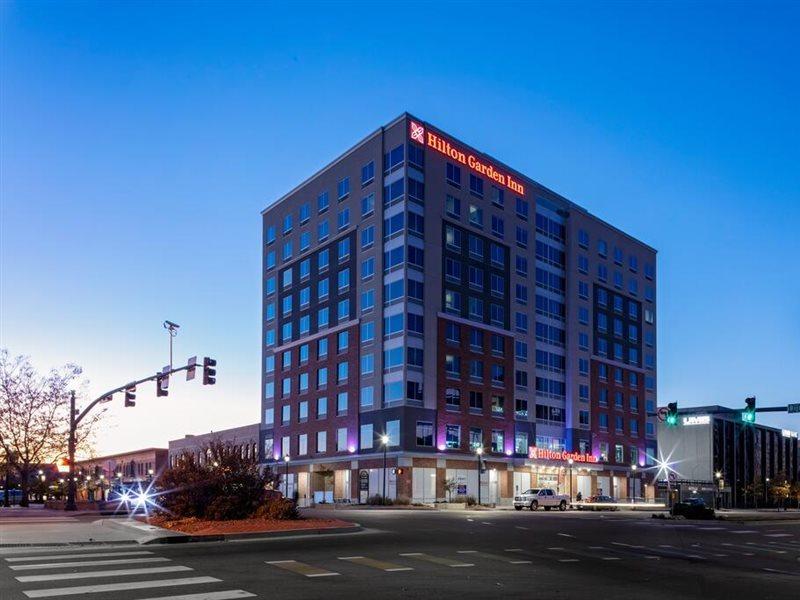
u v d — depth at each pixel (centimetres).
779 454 13512
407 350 7038
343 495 7575
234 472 2925
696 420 3603
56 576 1444
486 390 7788
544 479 8381
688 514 4859
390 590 1356
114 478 13438
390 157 7500
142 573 1494
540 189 8975
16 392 5538
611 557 2095
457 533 2788
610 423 9562
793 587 1566
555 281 9075
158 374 3781
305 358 8381
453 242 7675
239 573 1522
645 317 10581
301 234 8712
